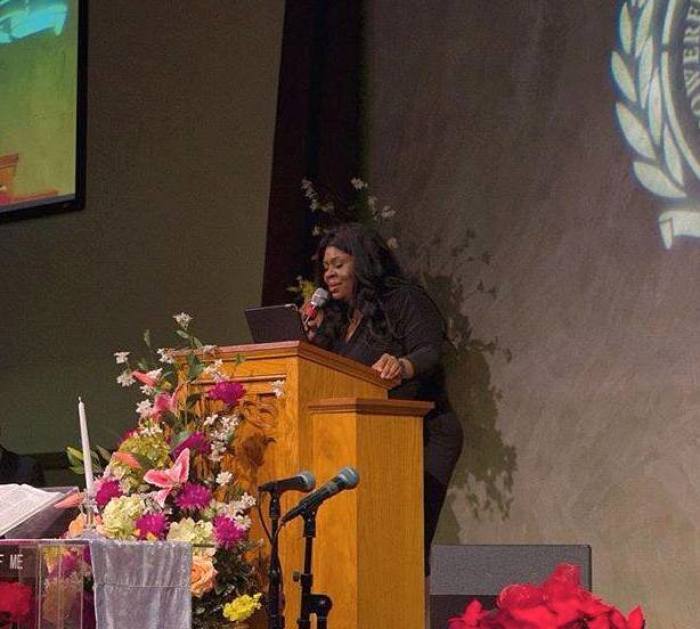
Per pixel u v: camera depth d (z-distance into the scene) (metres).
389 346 5.40
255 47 7.21
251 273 7.11
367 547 4.18
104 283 7.95
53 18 8.39
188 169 7.51
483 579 3.63
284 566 4.18
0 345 8.51
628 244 5.72
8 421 8.39
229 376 4.32
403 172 6.60
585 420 5.77
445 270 6.38
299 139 6.63
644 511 5.54
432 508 5.50
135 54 7.89
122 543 3.28
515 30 6.23
